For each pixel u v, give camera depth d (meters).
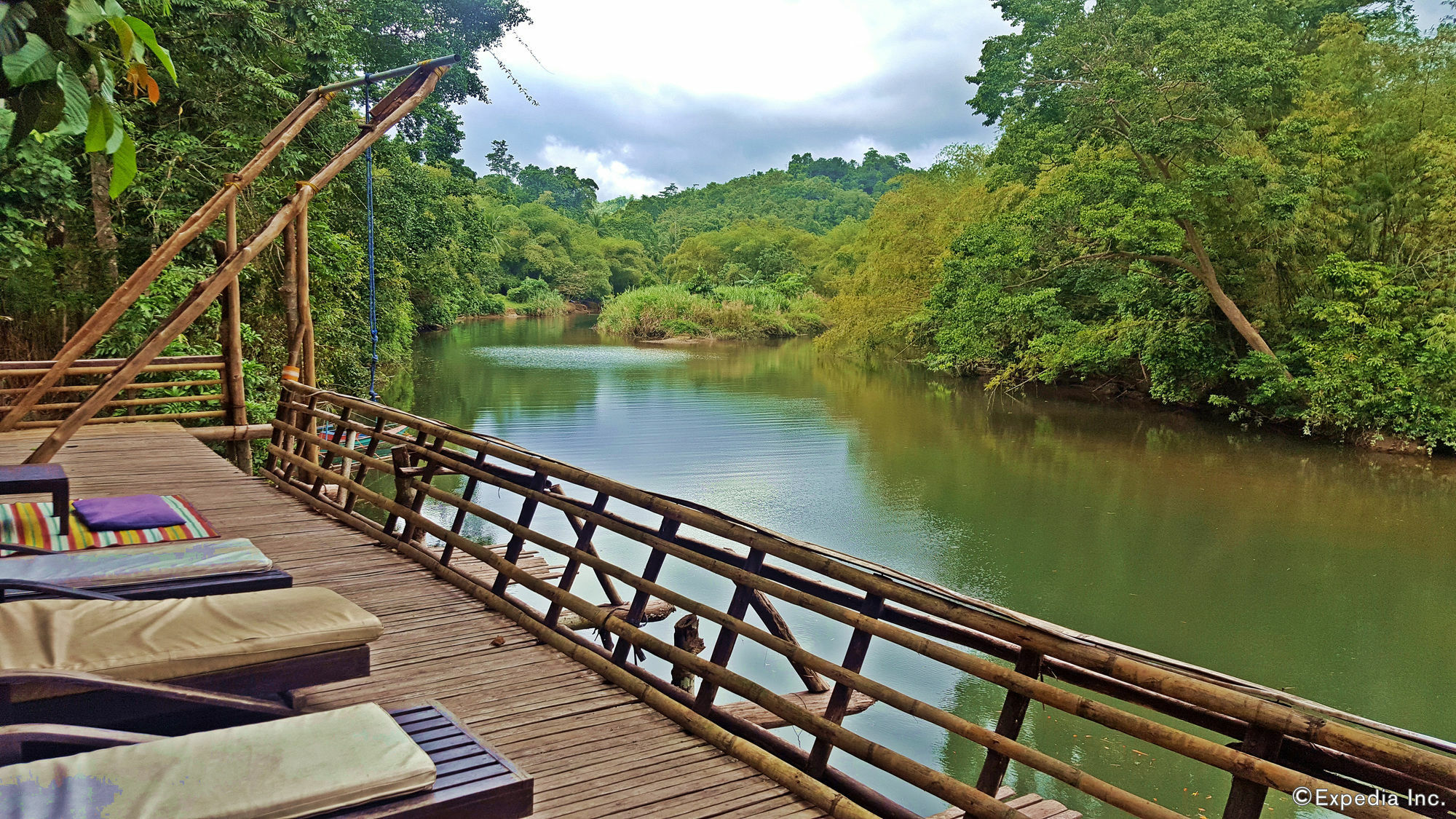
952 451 16.53
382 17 18.69
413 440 5.14
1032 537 11.07
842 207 121.88
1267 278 20.25
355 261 15.01
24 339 10.22
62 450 7.19
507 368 28.98
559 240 82.38
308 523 5.54
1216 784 5.71
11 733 1.55
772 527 11.04
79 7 1.49
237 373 7.86
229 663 2.10
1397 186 18.62
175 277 10.09
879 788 5.73
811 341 45.88
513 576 4.00
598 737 2.88
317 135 13.07
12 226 8.84
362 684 3.25
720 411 20.33
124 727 1.99
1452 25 19.67
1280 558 10.56
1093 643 2.17
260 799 1.54
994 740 2.20
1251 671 7.48
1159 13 22.31
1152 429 19.67
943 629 2.58
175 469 6.72
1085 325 23.42
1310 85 20.86
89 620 2.20
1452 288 17.48
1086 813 5.36
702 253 80.00
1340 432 18.75
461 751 1.89
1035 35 27.14
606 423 18.19
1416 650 7.91
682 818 2.39
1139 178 20.84
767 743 2.80
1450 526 12.12
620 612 5.79
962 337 24.75
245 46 11.18
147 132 10.98
